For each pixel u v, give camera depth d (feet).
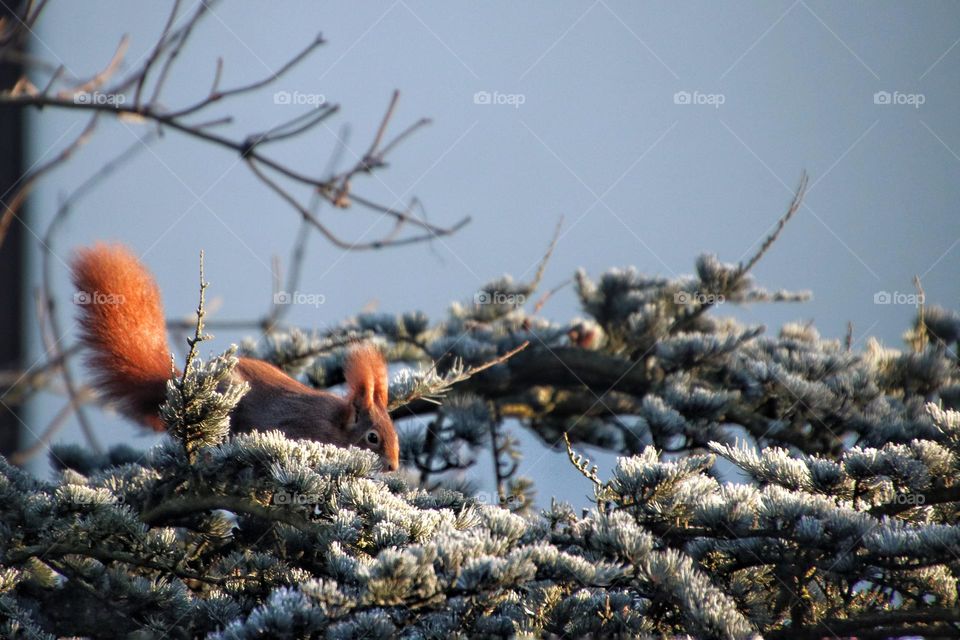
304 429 41.11
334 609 23.63
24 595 29.22
